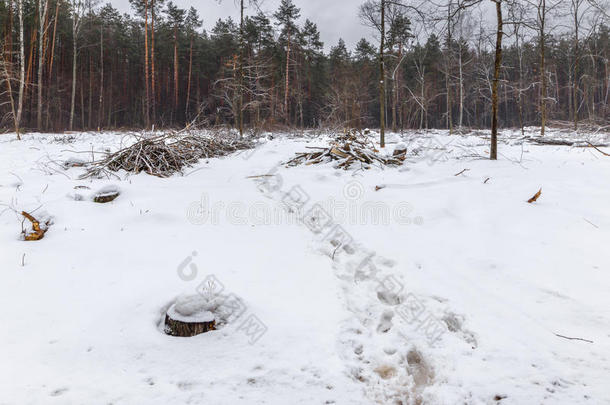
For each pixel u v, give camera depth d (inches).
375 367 99.3
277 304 124.3
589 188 244.2
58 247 157.2
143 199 225.0
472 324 113.3
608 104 1146.7
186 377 89.4
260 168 357.1
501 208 210.1
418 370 99.2
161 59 1457.9
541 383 87.7
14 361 91.4
